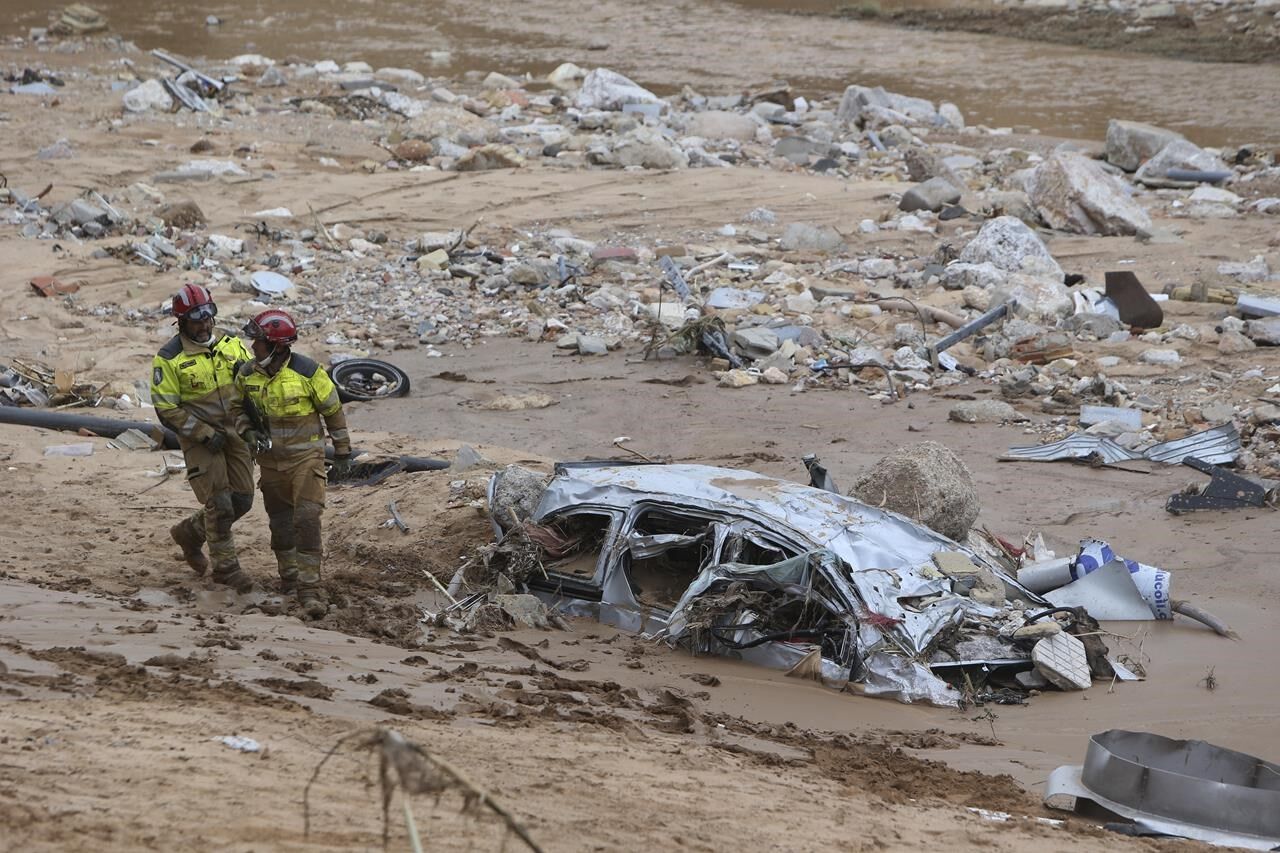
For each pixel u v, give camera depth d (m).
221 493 29.84
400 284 73.56
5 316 65.19
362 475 42.66
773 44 169.12
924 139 118.12
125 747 16.03
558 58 160.38
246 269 75.50
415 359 61.88
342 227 83.12
